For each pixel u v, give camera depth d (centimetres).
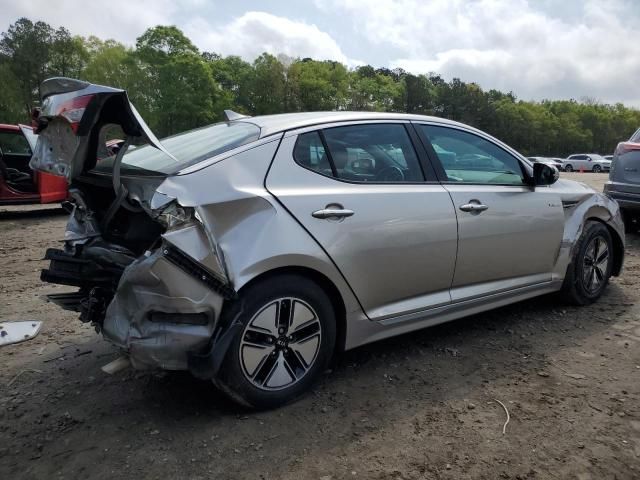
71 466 241
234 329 261
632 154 736
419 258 331
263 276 273
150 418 281
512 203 384
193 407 292
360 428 271
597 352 367
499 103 9438
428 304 344
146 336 251
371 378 327
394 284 324
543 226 407
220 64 7962
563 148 9675
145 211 267
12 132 1019
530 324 420
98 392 310
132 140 272
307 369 296
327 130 316
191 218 249
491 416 284
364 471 238
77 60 5816
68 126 270
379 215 310
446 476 234
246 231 263
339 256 293
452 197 349
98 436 264
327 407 292
